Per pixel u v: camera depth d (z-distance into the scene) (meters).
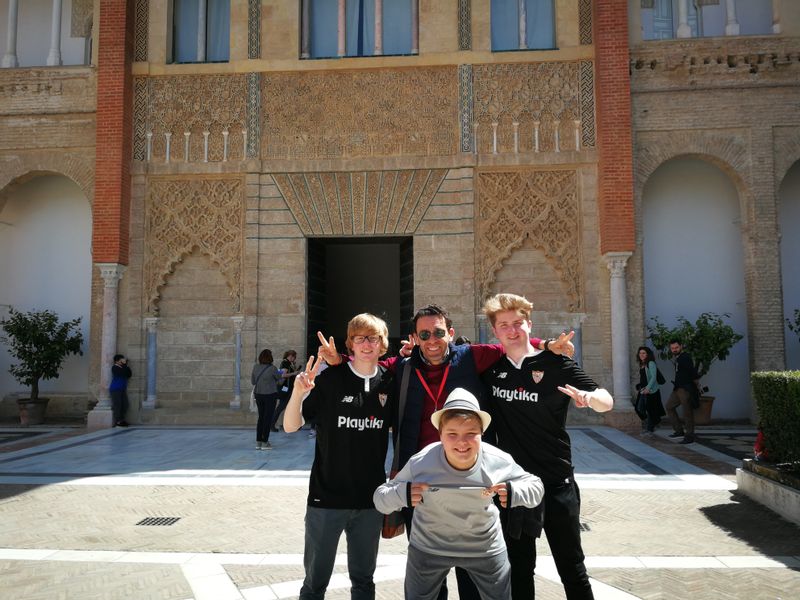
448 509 2.73
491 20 14.73
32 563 4.74
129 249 14.45
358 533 3.26
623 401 13.10
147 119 14.72
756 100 13.86
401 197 14.28
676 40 14.05
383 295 20.16
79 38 15.99
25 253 15.74
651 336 13.66
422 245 14.17
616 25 13.77
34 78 14.91
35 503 6.69
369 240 15.05
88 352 15.52
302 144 14.52
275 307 14.21
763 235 13.59
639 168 13.91
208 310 14.40
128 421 14.02
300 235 14.37
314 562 3.23
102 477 8.03
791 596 4.00
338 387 3.26
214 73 14.70
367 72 14.57
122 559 4.84
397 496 2.76
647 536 5.40
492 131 14.26
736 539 5.29
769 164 13.69
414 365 3.40
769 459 6.91
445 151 14.30
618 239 13.35
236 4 14.84
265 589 4.21
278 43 14.68
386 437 3.32
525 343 3.36
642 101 14.03
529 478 2.84
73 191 15.86
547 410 3.24
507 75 14.37
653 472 8.20
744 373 14.14
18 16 16.22
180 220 14.48
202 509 6.44
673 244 14.50
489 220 14.11
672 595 4.02
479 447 2.72
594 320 13.70
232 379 14.19
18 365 14.86
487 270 14.02
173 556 4.91
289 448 10.52
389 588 4.19
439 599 3.33
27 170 14.83
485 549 2.77
